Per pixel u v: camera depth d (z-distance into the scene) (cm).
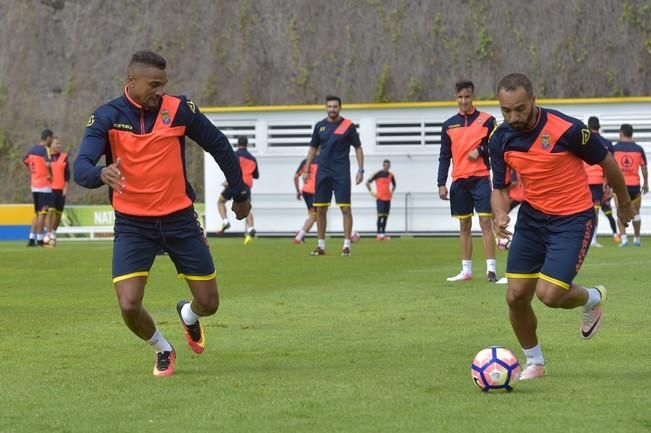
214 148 887
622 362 920
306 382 838
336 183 2459
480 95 5256
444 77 5341
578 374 862
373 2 5569
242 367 920
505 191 881
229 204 3934
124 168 861
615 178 855
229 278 1850
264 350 1018
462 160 1731
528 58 5350
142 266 875
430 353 988
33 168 3278
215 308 920
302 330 1160
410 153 3838
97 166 830
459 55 5388
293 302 1443
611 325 1165
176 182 875
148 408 739
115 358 978
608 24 5400
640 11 5419
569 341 1048
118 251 873
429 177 3831
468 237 1756
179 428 677
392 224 3866
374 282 1738
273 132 3922
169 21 5709
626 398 759
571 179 841
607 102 3684
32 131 5509
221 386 824
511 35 5406
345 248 2497
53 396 787
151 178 865
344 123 2441
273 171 3919
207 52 5569
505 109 823
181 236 884
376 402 753
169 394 792
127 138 857
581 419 689
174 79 5503
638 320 1206
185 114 870
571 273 833
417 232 3847
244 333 1138
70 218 4231
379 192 3528
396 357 966
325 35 5516
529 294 852
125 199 870
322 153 2459
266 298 1497
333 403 751
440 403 747
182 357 980
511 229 3425
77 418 709
